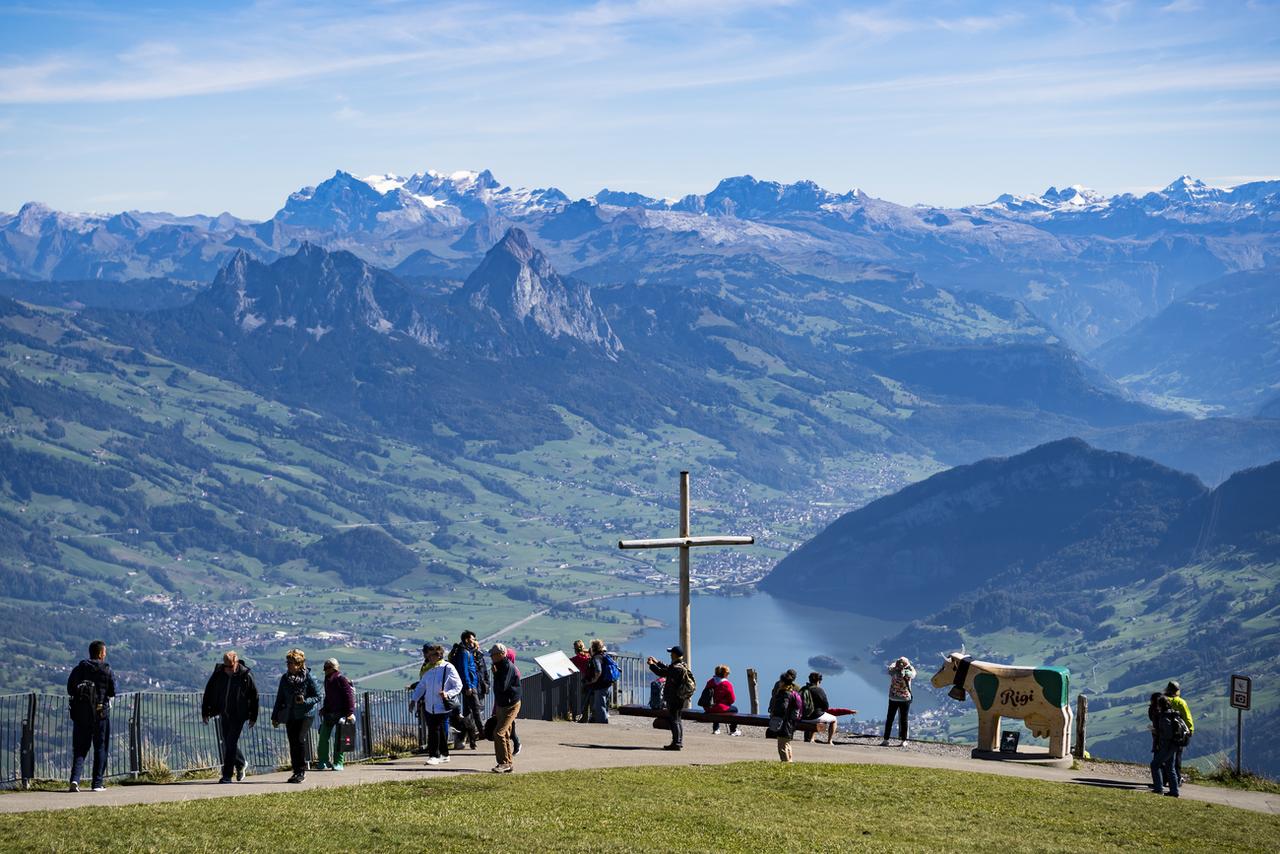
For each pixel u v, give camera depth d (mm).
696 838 26281
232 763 33562
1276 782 41719
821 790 32750
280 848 23984
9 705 39938
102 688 32094
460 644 38500
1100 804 33750
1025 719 42750
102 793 31344
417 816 27094
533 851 24328
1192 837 30344
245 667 33875
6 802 29609
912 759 41656
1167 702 36938
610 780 32969
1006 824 30109
